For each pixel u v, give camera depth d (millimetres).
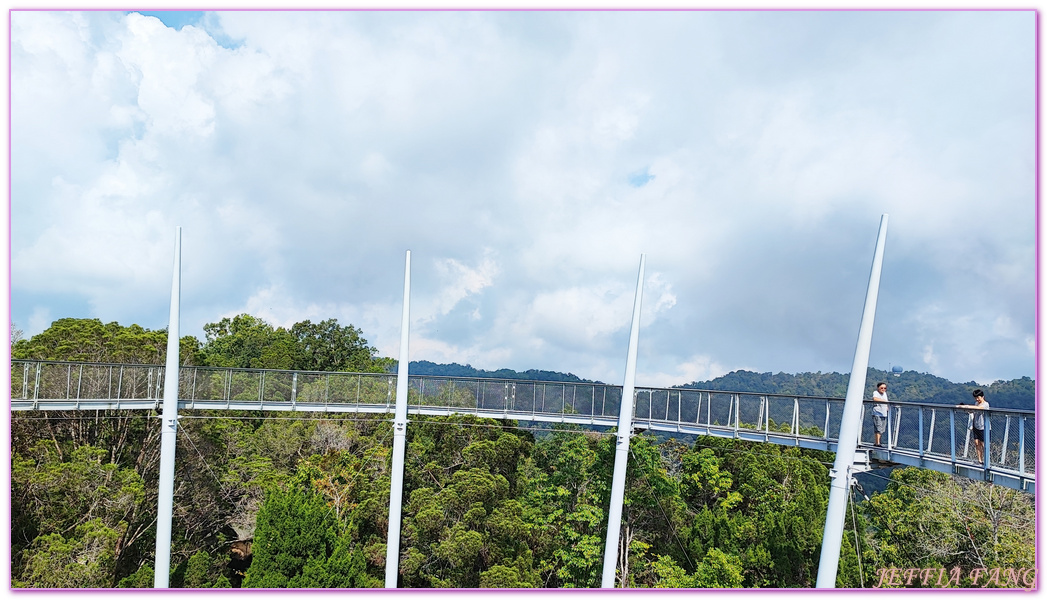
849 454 17547
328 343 63844
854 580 30547
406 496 35719
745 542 35156
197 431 34906
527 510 36344
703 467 39531
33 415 29578
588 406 27469
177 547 33688
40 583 24547
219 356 53500
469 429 39188
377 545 34094
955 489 32250
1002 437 16234
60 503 27609
